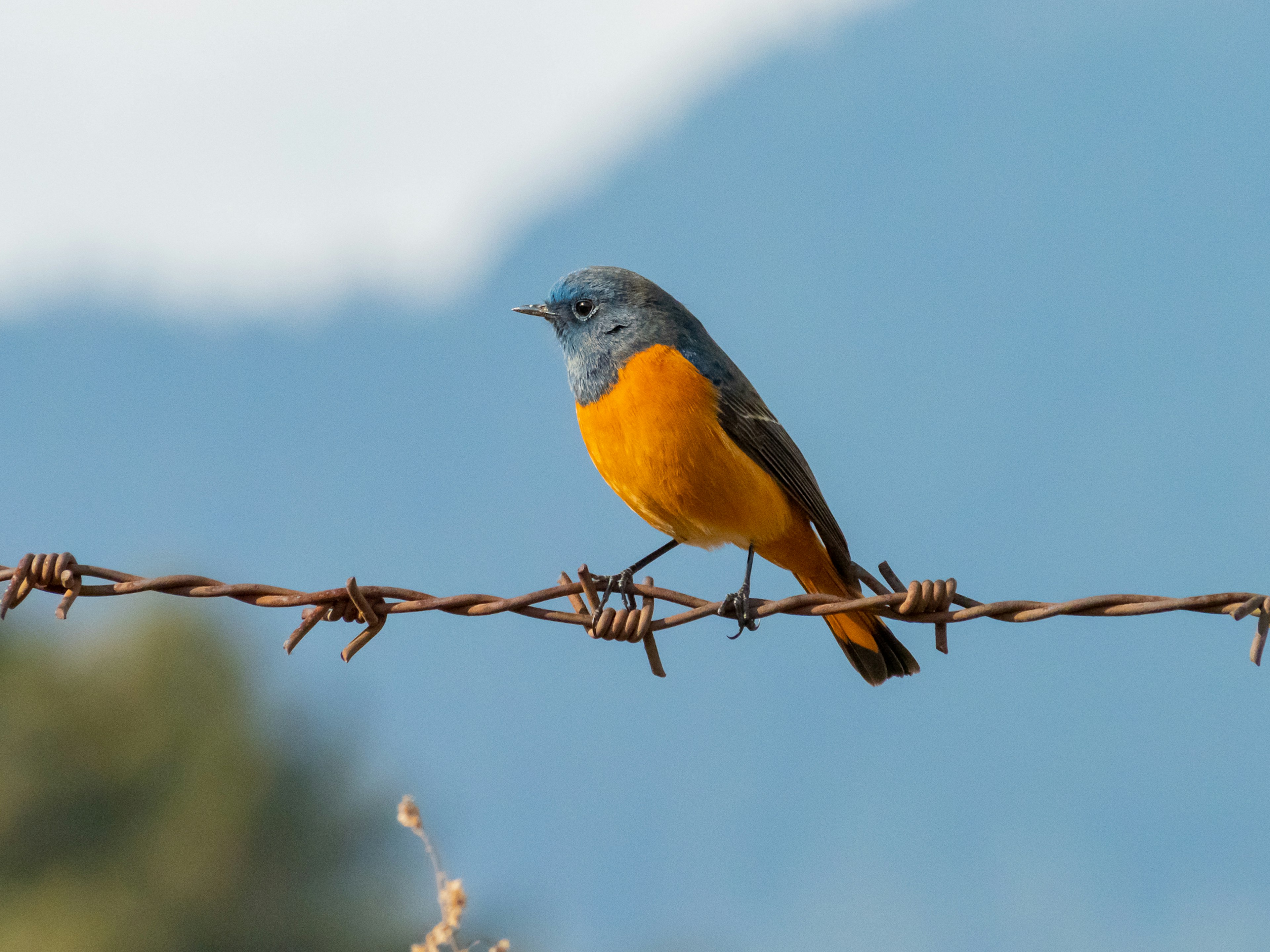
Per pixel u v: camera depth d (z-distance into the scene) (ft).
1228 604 12.68
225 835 52.75
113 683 54.39
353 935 53.21
